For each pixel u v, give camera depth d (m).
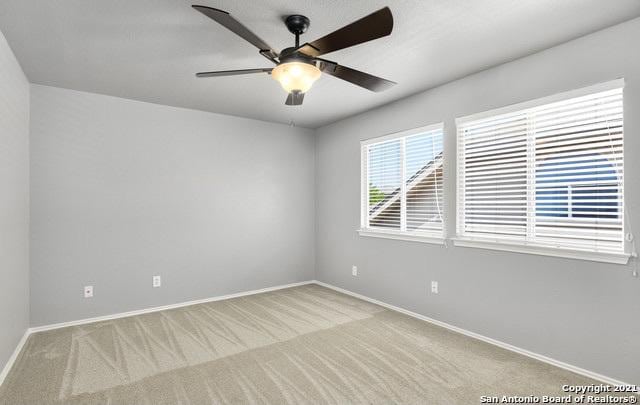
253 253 4.46
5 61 2.32
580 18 2.07
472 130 2.98
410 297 3.56
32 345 2.80
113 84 3.16
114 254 3.51
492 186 2.82
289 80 1.99
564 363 2.39
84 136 3.36
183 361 2.53
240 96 3.52
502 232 2.75
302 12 1.99
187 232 3.96
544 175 2.52
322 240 4.89
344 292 4.47
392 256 3.78
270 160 4.61
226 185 4.24
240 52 2.52
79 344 2.83
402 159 3.68
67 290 3.27
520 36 2.29
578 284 2.32
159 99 3.61
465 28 2.19
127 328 3.20
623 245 2.14
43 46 2.41
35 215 3.11
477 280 2.94
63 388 2.16
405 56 2.59
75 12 1.99
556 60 2.42
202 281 4.06
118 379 2.27
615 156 2.18
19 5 1.91
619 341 2.14
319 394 2.10
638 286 2.07
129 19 2.07
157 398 2.06
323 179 4.86
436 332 3.09
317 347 2.77
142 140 3.67
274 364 2.48
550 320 2.46
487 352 2.66
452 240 3.12
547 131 2.51
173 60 2.65
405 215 3.65
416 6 1.94
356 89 3.32
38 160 3.13
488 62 2.70
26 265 2.97
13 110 2.55
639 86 2.06
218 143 4.18
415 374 2.33
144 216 3.69
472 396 2.07
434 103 3.28
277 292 4.50
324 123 4.69
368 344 2.83
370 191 4.13
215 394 2.10
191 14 2.01
